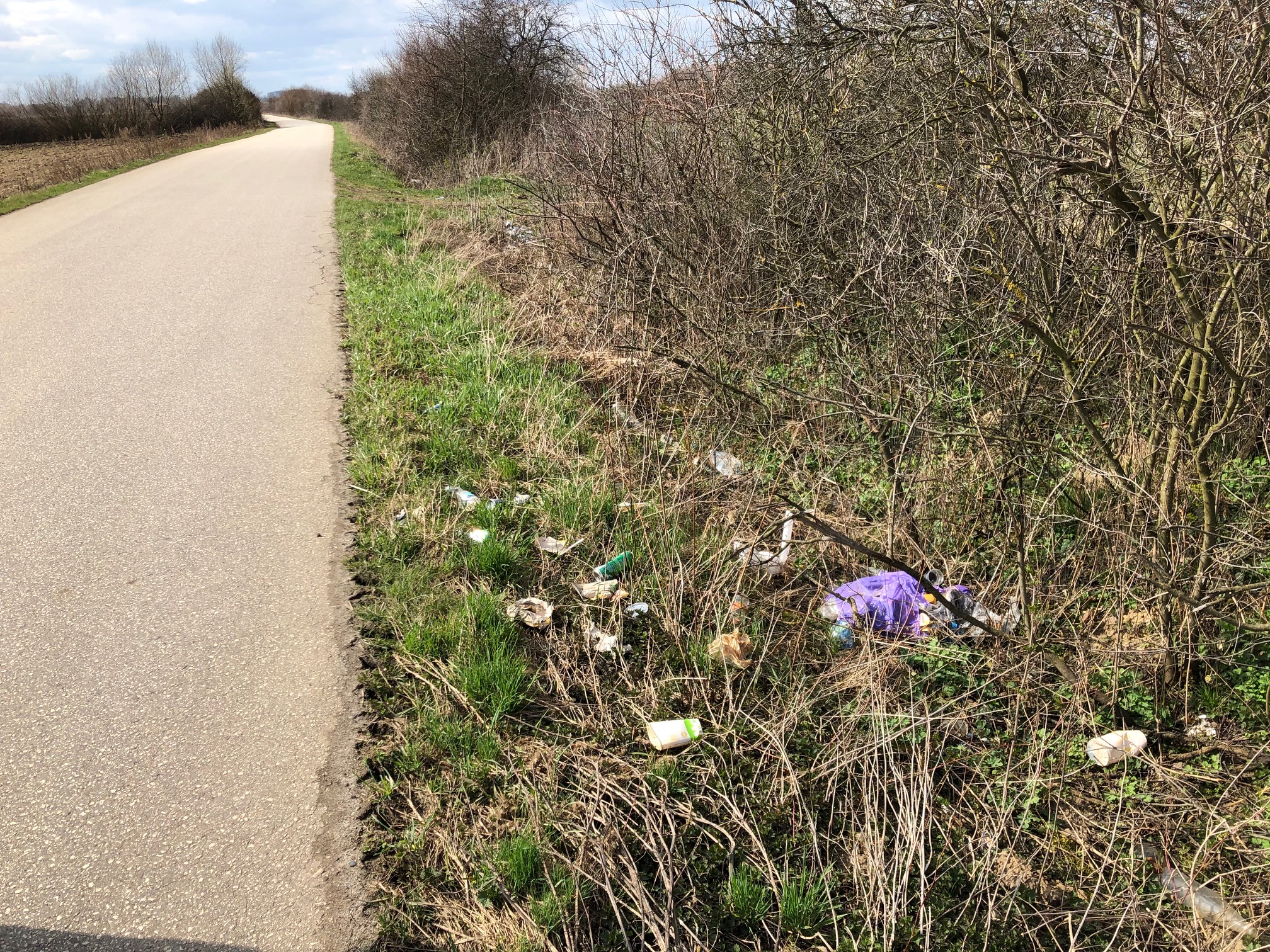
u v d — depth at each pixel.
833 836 2.66
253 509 4.32
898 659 3.30
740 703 3.11
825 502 4.36
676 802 2.68
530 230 9.23
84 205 14.64
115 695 3.02
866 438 4.58
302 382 6.12
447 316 7.24
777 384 4.77
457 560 3.85
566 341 6.56
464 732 2.87
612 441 4.96
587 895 2.36
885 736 2.81
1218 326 3.02
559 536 4.14
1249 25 2.62
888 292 4.59
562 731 2.97
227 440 5.12
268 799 2.62
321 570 3.81
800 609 3.72
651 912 2.28
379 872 2.41
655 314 6.04
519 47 20.38
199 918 2.25
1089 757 3.03
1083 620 3.45
